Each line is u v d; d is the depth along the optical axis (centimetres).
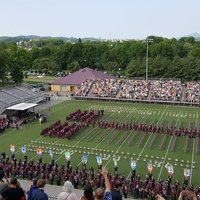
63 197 1551
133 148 7119
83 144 7344
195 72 16238
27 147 7100
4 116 9506
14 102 10575
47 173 5503
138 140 7638
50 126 8244
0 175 1712
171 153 6838
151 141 7562
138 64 17250
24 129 8456
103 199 1452
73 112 9912
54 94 13538
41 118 9012
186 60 16875
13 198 1543
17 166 5728
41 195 1598
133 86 12519
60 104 11525
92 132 8212
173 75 16625
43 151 6875
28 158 6488
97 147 7156
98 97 12162
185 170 5241
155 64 16950
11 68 14138
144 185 5047
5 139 7662
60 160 6400
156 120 9375
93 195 1495
